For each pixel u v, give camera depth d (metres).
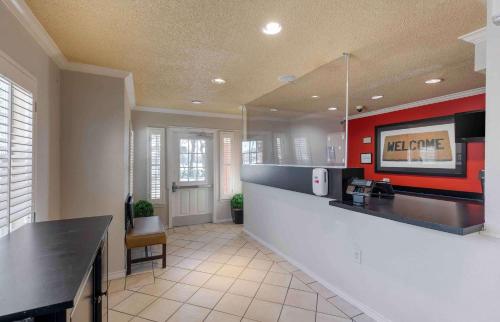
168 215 5.02
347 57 2.36
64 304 0.65
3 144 1.42
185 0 1.54
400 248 1.93
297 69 2.69
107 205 2.80
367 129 4.75
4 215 1.41
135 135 4.76
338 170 2.30
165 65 2.61
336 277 2.54
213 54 2.33
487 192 1.41
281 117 3.78
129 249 2.92
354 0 1.53
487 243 1.44
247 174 4.35
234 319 2.13
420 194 3.86
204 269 3.10
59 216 2.55
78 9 1.64
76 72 2.64
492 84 1.35
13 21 1.56
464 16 1.68
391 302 1.99
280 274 2.97
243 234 4.58
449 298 1.62
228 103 4.37
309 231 2.94
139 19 1.76
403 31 1.89
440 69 2.66
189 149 5.30
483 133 2.34
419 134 3.94
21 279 0.77
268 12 1.67
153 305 2.33
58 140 2.52
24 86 1.69
